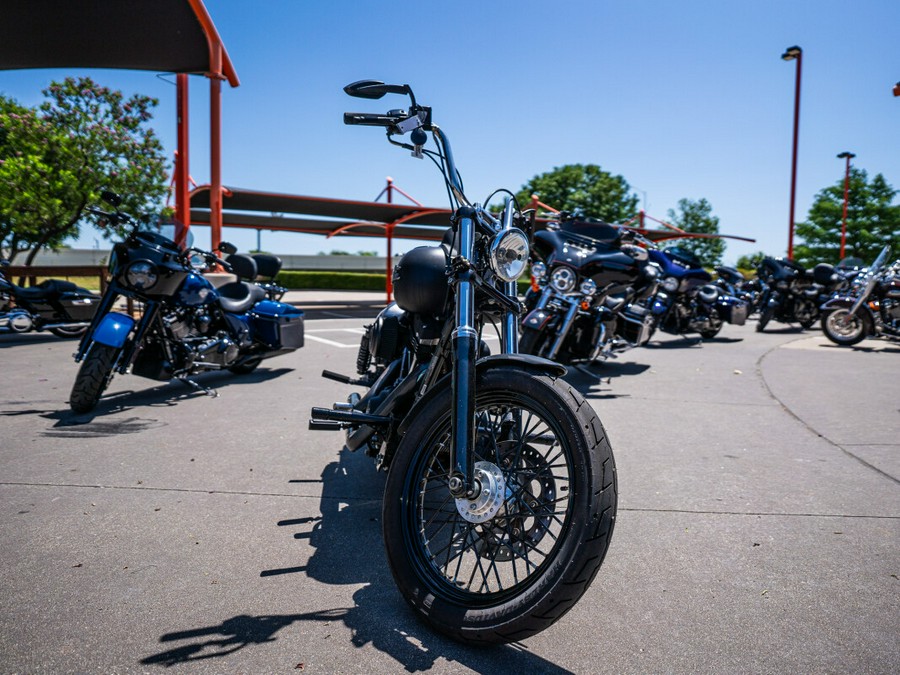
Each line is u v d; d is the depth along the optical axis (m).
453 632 1.92
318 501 3.14
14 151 13.39
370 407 2.91
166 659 1.86
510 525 2.12
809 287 12.49
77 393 4.67
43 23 10.13
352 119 2.36
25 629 2.00
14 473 3.48
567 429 1.88
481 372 2.13
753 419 4.88
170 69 12.09
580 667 1.85
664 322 10.19
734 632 2.04
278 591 2.27
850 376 6.88
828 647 1.95
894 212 38.62
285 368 7.28
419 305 2.57
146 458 3.78
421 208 19.34
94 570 2.40
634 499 3.20
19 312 8.50
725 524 2.90
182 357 5.29
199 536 2.72
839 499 3.21
